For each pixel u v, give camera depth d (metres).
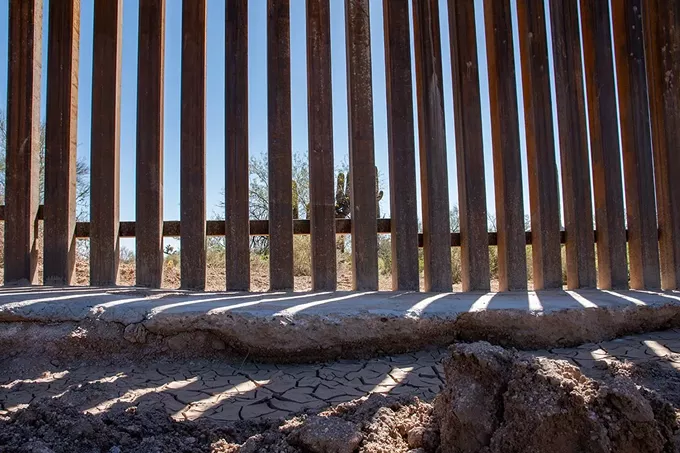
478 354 1.98
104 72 5.66
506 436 1.79
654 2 6.53
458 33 5.93
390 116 5.80
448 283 5.67
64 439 2.25
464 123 5.83
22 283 5.53
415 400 2.65
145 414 2.65
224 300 4.46
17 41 5.76
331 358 4.01
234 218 5.52
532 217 6.05
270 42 5.71
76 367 3.81
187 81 5.62
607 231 6.12
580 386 1.85
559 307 4.38
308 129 5.70
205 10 5.75
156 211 5.52
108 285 5.47
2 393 3.23
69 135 5.63
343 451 2.02
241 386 3.36
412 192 5.71
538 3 6.11
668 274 6.29
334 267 5.57
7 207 5.60
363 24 5.83
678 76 6.42
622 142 6.50
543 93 6.01
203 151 5.59
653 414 1.85
